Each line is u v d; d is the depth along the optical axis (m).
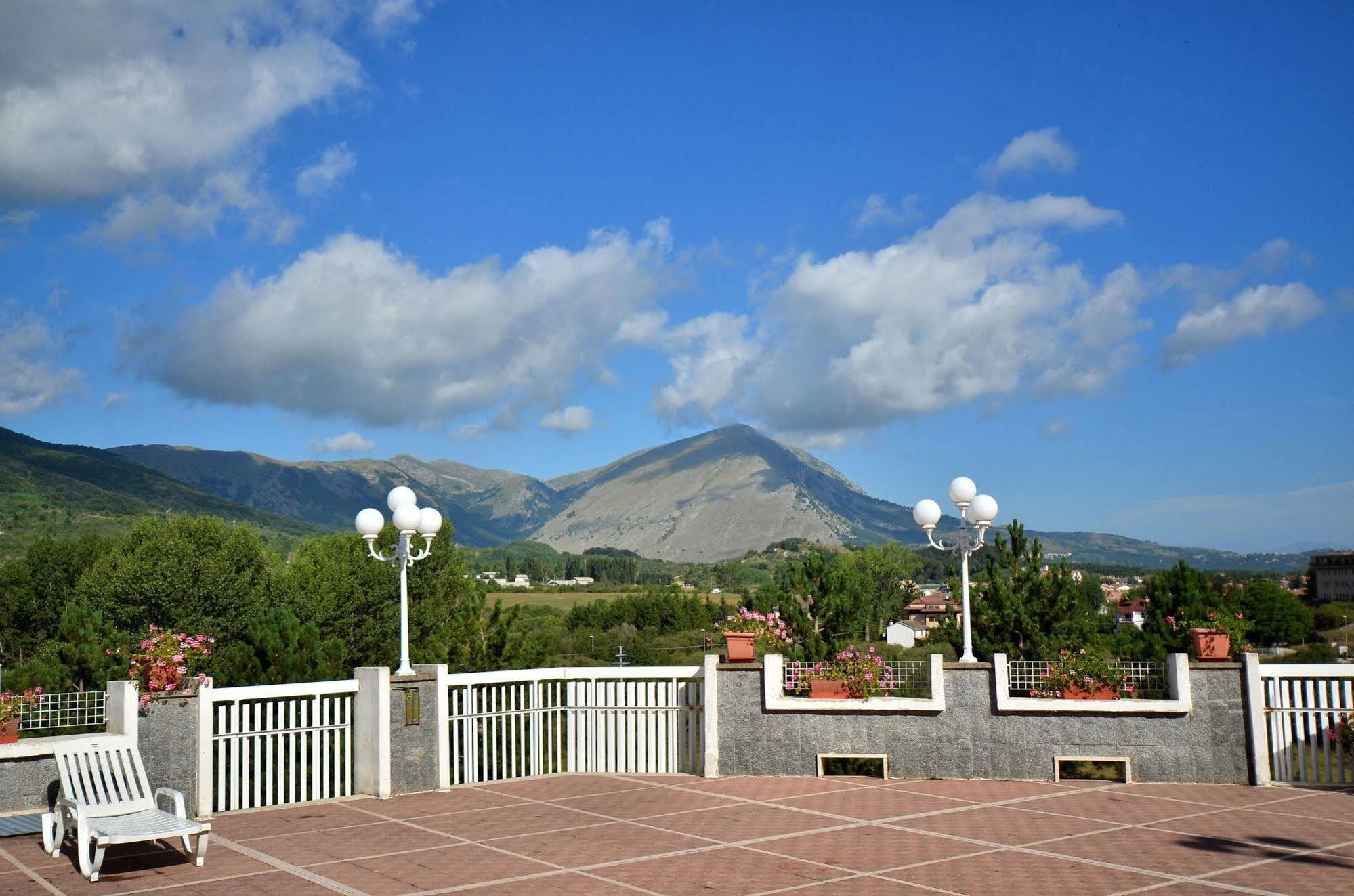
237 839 9.88
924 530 13.02
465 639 19.03
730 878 8.23
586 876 8.37
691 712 13.35
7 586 53.34
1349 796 11.18
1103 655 12.62
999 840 9.39
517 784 12.76
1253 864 8.38
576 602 110.69
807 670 13.12
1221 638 12.41
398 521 12.51
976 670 12.52
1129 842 9.23
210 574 44.12
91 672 17.33
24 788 9.87
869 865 8.59
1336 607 88.69
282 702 11.62
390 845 9.62
